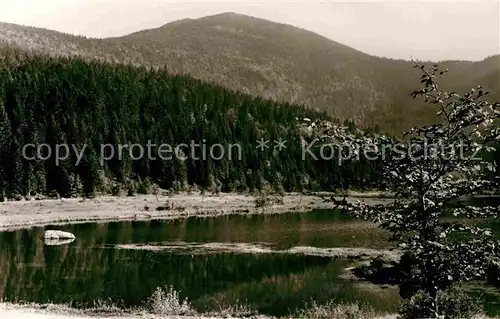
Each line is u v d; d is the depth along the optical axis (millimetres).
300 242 52312
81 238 55781
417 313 13359
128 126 133250
